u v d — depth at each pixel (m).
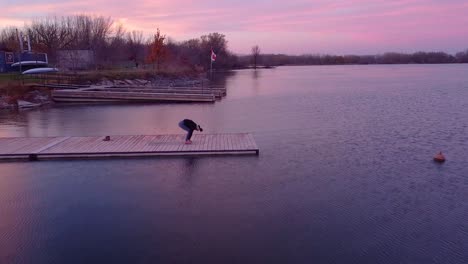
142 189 12.24
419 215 10.62
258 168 14.27
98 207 11.00
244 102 36.06
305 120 25.19
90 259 8.54
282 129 21.97
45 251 8.85
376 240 9.30
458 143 18.36
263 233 9.59
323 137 19.66
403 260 8.48
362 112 28.78
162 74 61.88
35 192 12.01
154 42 70.50
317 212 10.76
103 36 85.06
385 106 32.22
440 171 14.20
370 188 12.53
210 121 25.06
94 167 14.14
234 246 9.01
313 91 47.84
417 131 21.22
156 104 34.50
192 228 9.84
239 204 11.22
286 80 73.31
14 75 42.97
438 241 9.25
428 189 12.47
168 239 9.32
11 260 8.51
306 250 8.84
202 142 16.67
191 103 35.25
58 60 58.81
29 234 9.59
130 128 22.66
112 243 9.16
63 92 35.97
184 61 90.88
